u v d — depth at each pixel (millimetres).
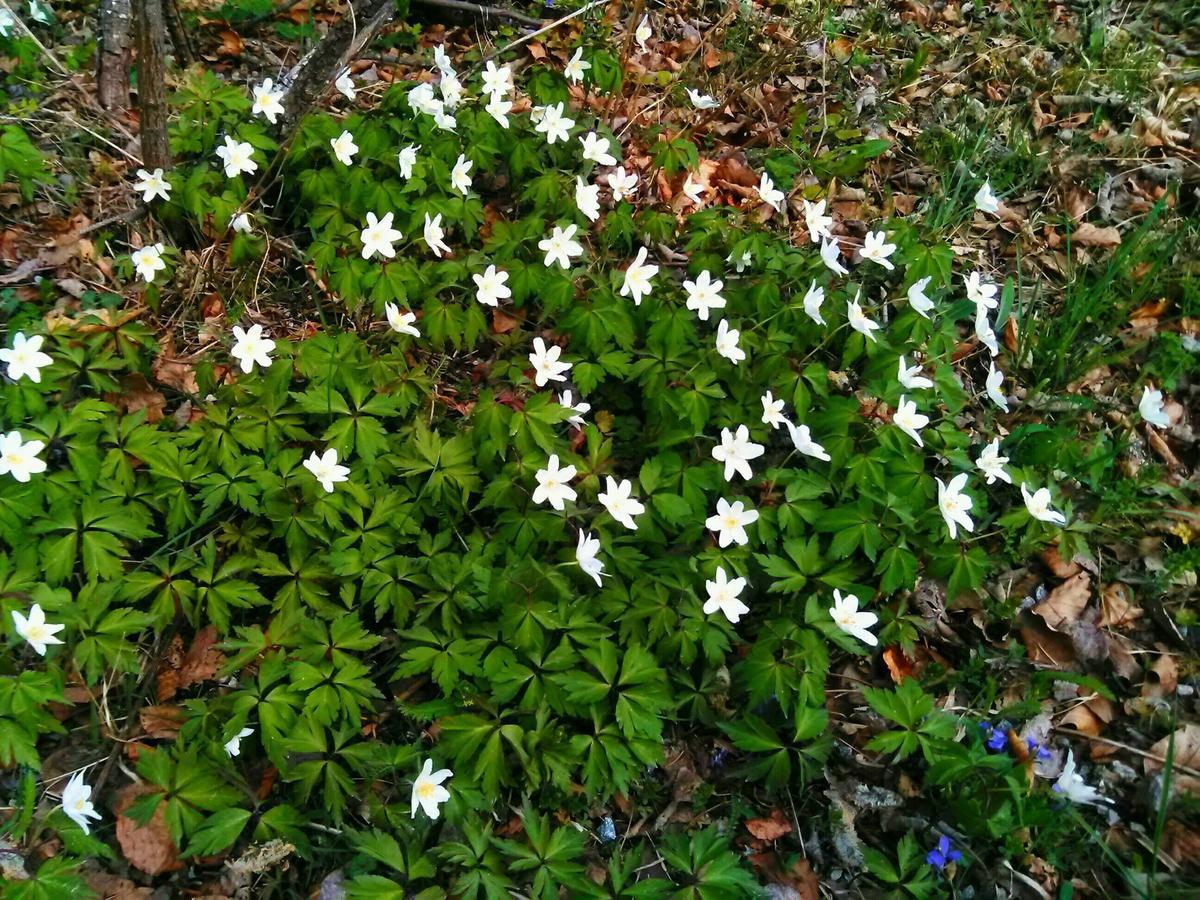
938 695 710
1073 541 741
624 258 918
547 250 809
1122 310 889
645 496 720
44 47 999
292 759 635
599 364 788
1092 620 744
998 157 1066
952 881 621
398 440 748
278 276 891
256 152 879
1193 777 665
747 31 1188
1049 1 1289
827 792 654
